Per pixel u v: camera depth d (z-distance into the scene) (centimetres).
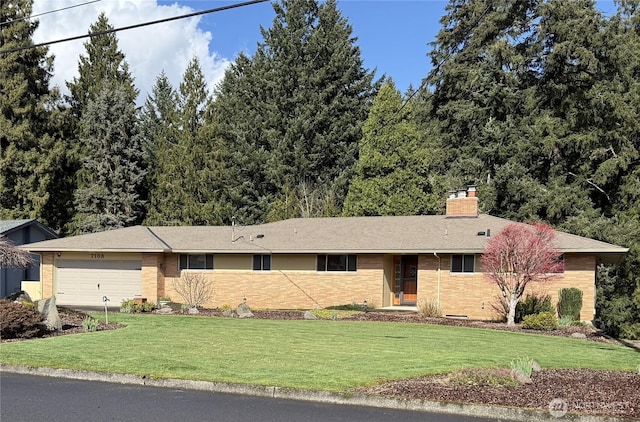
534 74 3631
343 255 2492
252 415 751
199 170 4172
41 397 851
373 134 3631
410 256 2564
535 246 1933
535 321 1898
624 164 2992
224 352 1219
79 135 4500
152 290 2623
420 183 3572
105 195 4203
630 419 697
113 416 743
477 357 1192
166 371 984
